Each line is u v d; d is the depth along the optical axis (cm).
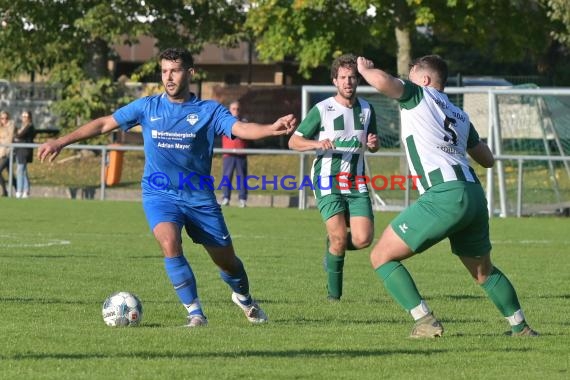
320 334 2691
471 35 9831
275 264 4678
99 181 9219
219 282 4022
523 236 6341
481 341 2594
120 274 4169
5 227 6262
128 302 2823
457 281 4203
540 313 3344
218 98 11731
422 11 9381
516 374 2209
